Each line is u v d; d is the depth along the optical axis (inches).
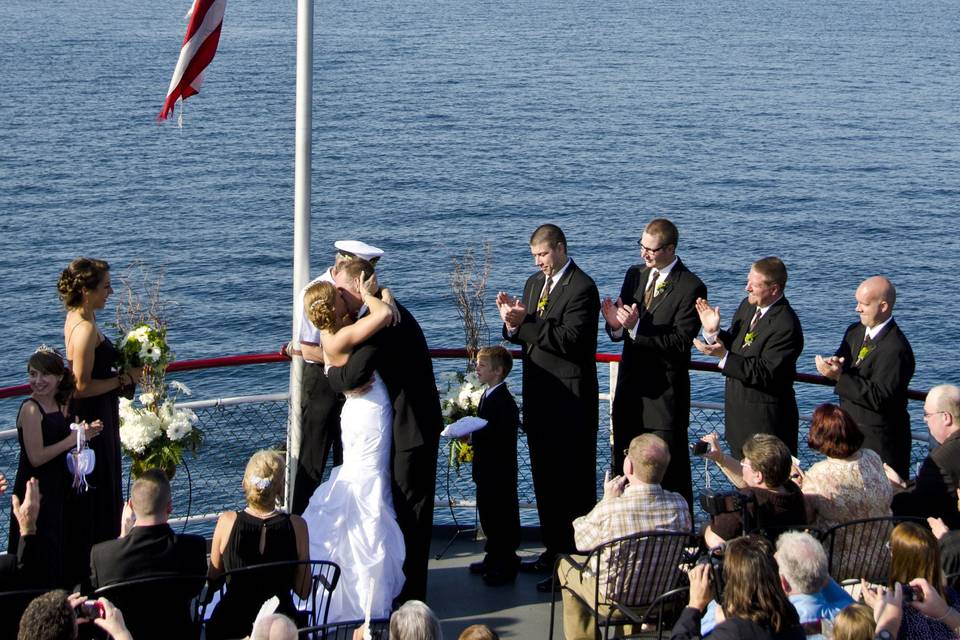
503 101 3809.1
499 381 289.9
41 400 256.7
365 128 3265.3
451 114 3533.5
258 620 183.6
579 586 252.8
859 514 244.7
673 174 2714.1
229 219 2210.9
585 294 290.5
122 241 2025.1
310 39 277.0
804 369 1338.6
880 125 3447.3
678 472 302.2
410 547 274.1
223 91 3890.3
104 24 5984.3
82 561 268.8
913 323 1596.9
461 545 313.9
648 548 236.5
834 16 7765.8
